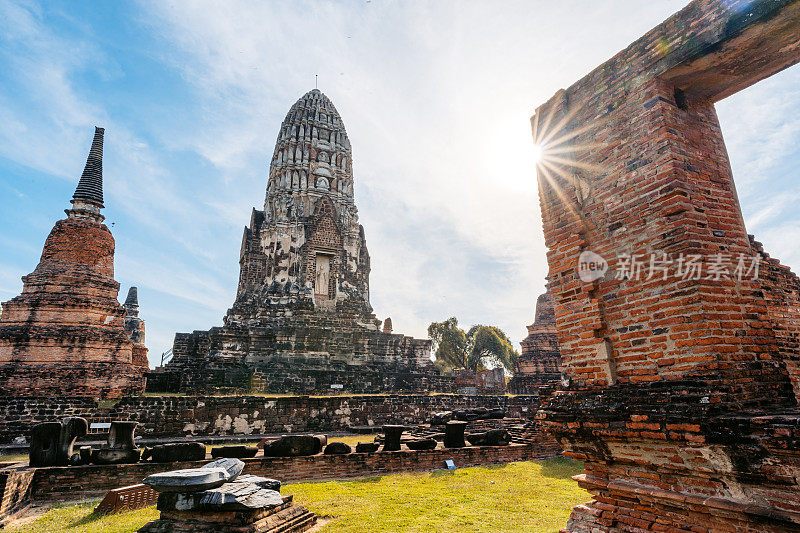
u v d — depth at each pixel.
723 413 5.43
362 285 47.97
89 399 22.62
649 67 7.02
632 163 7.02
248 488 8.86
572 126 8.14
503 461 17.77
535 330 48.25
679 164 6.54
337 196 47.91
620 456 6.56
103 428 21.66
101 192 31.09
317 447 15.33
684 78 6.95
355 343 40.25
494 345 76.62
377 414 29.12
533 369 46.56
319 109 51.41
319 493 12.39
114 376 26.67
